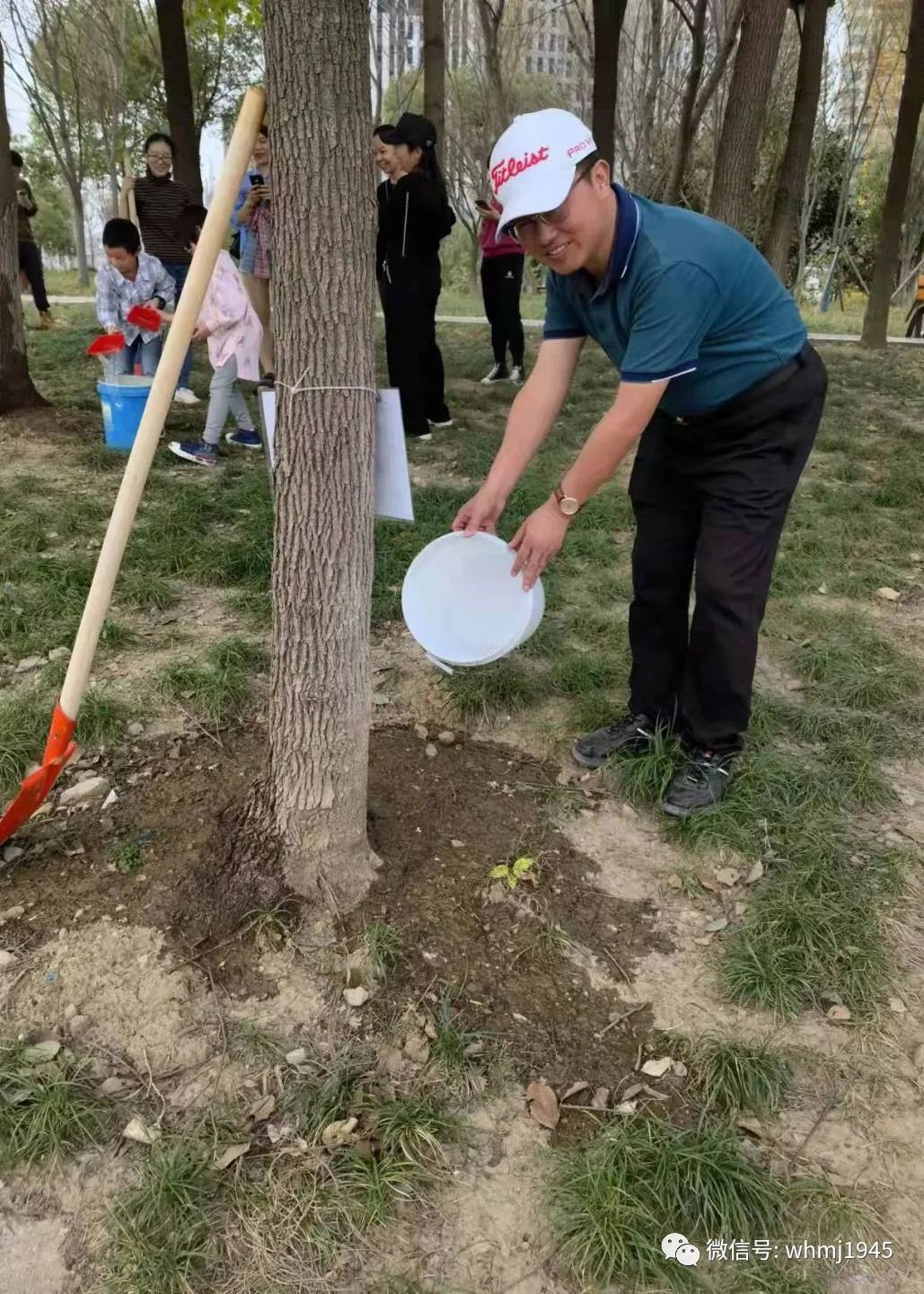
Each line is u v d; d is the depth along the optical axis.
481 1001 2.25
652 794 2.98
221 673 3.48
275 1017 2.19
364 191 1.94
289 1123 1.97
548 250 2.22
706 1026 2.22
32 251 11.16
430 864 2.61
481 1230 1.80
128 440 6.24
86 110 21.89
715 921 2.54
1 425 6.69
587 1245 1.74
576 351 2.69
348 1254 1.75
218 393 5.96
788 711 3.49
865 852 2.79
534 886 2.58
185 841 2.61
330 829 2.39
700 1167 1.85
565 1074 2.10
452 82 24.41
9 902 2.46
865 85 26.33
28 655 3.72
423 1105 1.98
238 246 8.39
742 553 2.70
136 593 4.16
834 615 4.26
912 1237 1.80
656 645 3.10
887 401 9.04
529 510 5.38
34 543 4.65
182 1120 1.97
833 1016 2.25
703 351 2.48
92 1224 1.79
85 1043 2.12
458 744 3.26
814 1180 1.87
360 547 2.19
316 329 1.99
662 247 2.23
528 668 3.77
